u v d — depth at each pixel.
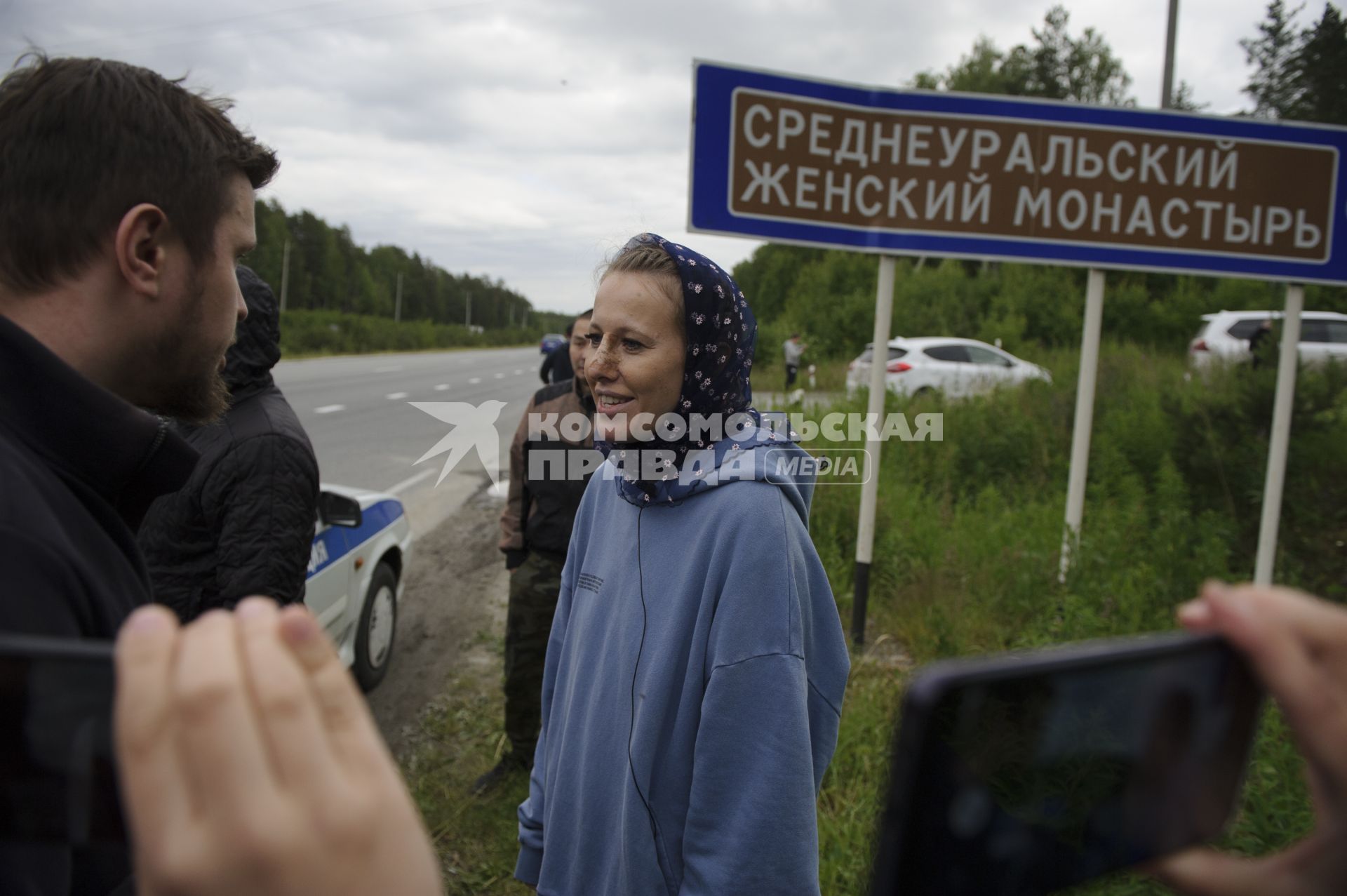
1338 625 0.46
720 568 1.26
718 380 1.36
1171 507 4.82
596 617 1.46
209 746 0.37
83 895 0.71
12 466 0.72
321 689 0.41
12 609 0.64
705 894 1.20
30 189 0.82
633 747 1.30
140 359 0.92
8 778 0.44
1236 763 0.48
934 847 0.43
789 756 1.21
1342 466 5.27
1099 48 41.38
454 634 4.56
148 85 0.88
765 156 3.87
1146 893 2.12
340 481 8.85
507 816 2.87
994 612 4.14
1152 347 14.62
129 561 0.89
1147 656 0.47
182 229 0.90
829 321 25.84
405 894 0.38
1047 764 0.45
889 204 3.99
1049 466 6.90
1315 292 14.91
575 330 2.88
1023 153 4.05
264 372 2.09
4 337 0.77
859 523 3.99
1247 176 4.16
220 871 0.36
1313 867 0.46
